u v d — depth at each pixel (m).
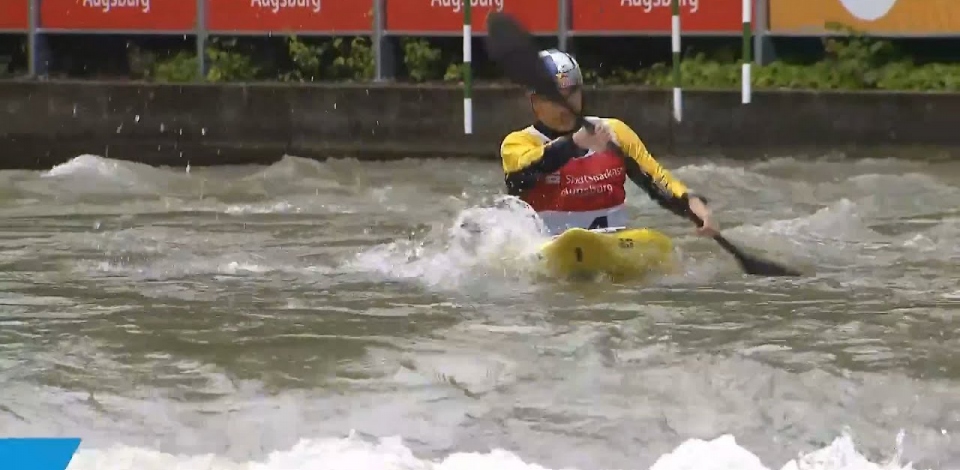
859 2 48.06
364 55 53.09
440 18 51.50
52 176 42.59
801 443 14.61
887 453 14.25
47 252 28.44
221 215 34.25
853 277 24.88
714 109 46.22
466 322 20.86
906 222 31.98
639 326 20.39
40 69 55.12
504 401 16.23
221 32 53.38
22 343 19.70
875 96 45.34
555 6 50.28
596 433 14.96
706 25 49.03
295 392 16.78
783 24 48.81
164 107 49.06
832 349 18.83
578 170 25.25
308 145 48.50
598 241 24.36
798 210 34.53
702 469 13.50
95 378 17.58
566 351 18.72
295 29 52.78
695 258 26.78
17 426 15.34
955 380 17.12
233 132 48.81
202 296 23.44
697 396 16.38
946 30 47.50
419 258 26.86
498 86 47.59
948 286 23.89
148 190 39.81
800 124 45.88
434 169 44.84
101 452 14.17
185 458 13.96
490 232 25.70
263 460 13.99
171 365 18.27
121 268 26.47
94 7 54.12
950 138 45.03
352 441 14.59
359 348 19.12
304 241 29.75
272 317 21.48
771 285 24.02
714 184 39.38
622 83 51.38
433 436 14.90
